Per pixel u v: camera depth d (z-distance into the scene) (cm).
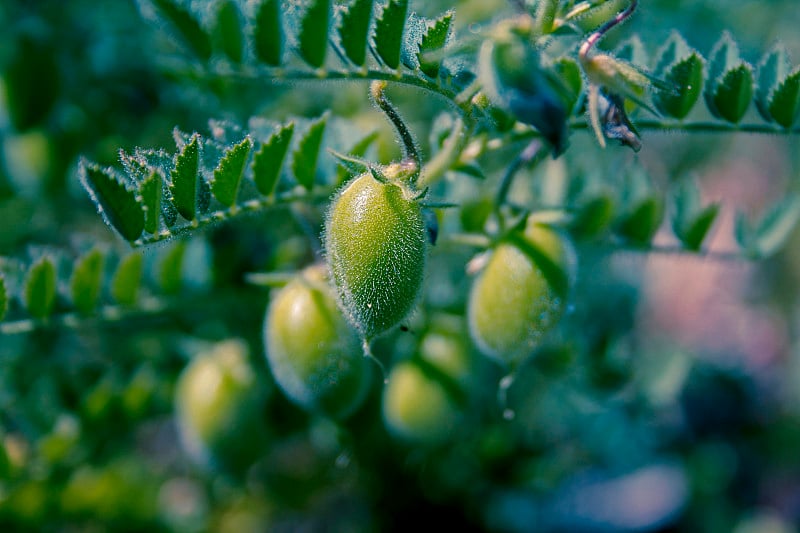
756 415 49
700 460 45
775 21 31
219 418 20
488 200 18
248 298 20
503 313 17
